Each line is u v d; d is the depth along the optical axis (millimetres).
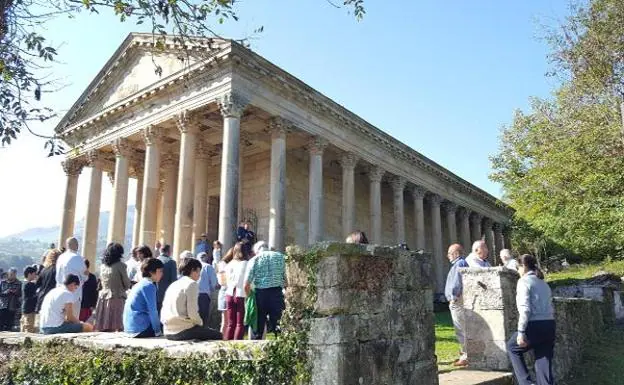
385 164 40312
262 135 34875
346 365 6281
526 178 32219
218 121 32062
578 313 15766
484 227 60062
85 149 36250
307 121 32594
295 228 37281
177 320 9359
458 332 11125
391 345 7219
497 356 10234
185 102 29594
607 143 24828
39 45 9828
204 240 25172
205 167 34906
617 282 24797
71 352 9578
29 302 17750
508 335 10344
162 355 7980
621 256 37844
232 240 25984
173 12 10164
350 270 6809
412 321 7867
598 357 14453
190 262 10039
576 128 26812
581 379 12625
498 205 59406
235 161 26703
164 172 37875
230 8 10398
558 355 12680
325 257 6680
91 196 35219
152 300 10758
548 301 9664
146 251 14477
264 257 11758
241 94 27781
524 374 9406
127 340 9438
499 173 37344
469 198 54688
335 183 41625
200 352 7484
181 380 7523
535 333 9406
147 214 30062
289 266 6953
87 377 8656
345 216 35312
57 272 14664
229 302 13320
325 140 33906
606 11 25578
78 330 12484
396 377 7168
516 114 36750
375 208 38562
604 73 25859
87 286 16531
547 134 29172
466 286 10891
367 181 45562
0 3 8930
